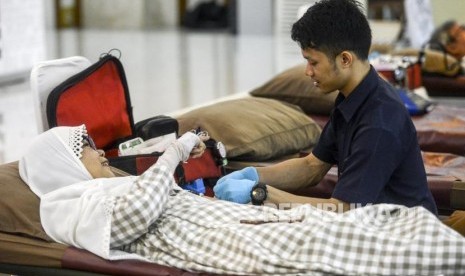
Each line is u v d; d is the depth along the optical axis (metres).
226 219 4.64
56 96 5.38
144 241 4.64
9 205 4.82
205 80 15.98
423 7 11.30
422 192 4.70
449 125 7.60
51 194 4.80
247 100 7.12
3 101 13.70
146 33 25.30
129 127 5.84
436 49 10.04
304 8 8.05
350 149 4.67
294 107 7.43
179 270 4.44
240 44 21.69
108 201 4.55
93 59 18.38
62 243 4.68
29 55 16.03
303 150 6.86
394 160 4.53
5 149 10.34
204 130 6.39
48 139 4.93
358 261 4.19
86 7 27.20
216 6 26.95
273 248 4.34
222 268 4.35
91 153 4.96
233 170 6.22
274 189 4.94
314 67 4.63
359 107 4.62
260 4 23.03
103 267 4.50
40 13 16.30
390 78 8.77
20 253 4.68
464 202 5.38
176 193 4.89
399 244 4.18
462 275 4.15
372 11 12.59
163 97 14.13
